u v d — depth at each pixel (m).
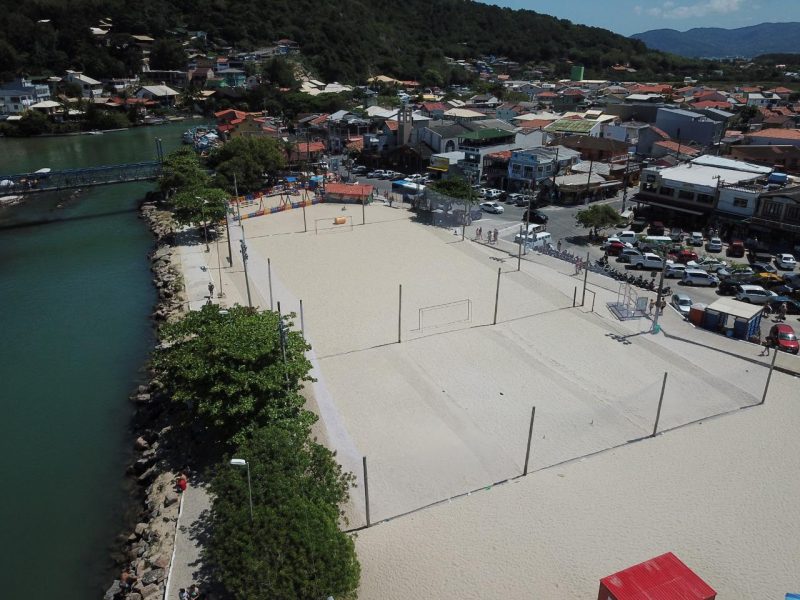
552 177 106.56
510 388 47.22
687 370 49.78
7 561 33.50
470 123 128.25
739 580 30.17
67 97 197.75
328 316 60.16
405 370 49.75
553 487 36.62
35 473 40.53
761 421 43.09
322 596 25.95
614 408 44.59
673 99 190.12
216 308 45.50
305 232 90.12
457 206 91.88
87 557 33.75
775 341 53.12
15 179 103.38
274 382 37.44
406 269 73.88
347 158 139.00
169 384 41.44
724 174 91.25
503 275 71.31
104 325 62.88
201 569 30.34
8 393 50.19
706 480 37.19
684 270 69.19
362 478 37.03
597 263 74.44
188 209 82.06
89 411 47.62
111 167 109.06
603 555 31.64
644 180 93.75
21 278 75.75
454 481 37.06
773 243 79.56
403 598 29.14
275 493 29.12
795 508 34.91
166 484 37.31
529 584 29.95
